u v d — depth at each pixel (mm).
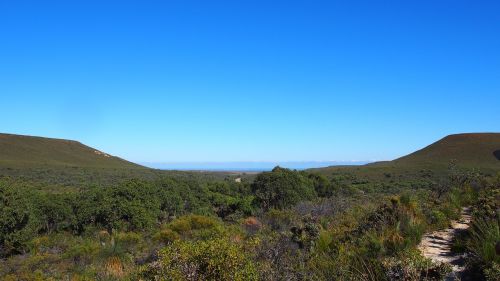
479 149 105188
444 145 115062
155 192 34875
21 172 81500
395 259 5984
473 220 7750
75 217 30500
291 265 6816
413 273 5488
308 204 22094
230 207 39750
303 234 8883
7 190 24719
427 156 108625
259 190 40375
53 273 14930
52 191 50688
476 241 6215
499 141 109625
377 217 8969
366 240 7402
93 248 18578
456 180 15055
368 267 6047
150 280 5758
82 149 152625
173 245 5688
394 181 68062
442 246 7234
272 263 6828
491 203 8867
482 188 13266
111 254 17078
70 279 13648
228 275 5332
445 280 5535
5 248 23188
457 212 9953
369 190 50562
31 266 16422
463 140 115375
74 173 88500
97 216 30422
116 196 31734
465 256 6160
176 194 37094
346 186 48938
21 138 137250
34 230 25562
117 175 91562
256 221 23766
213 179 97562
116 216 30172
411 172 80125
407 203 9523
